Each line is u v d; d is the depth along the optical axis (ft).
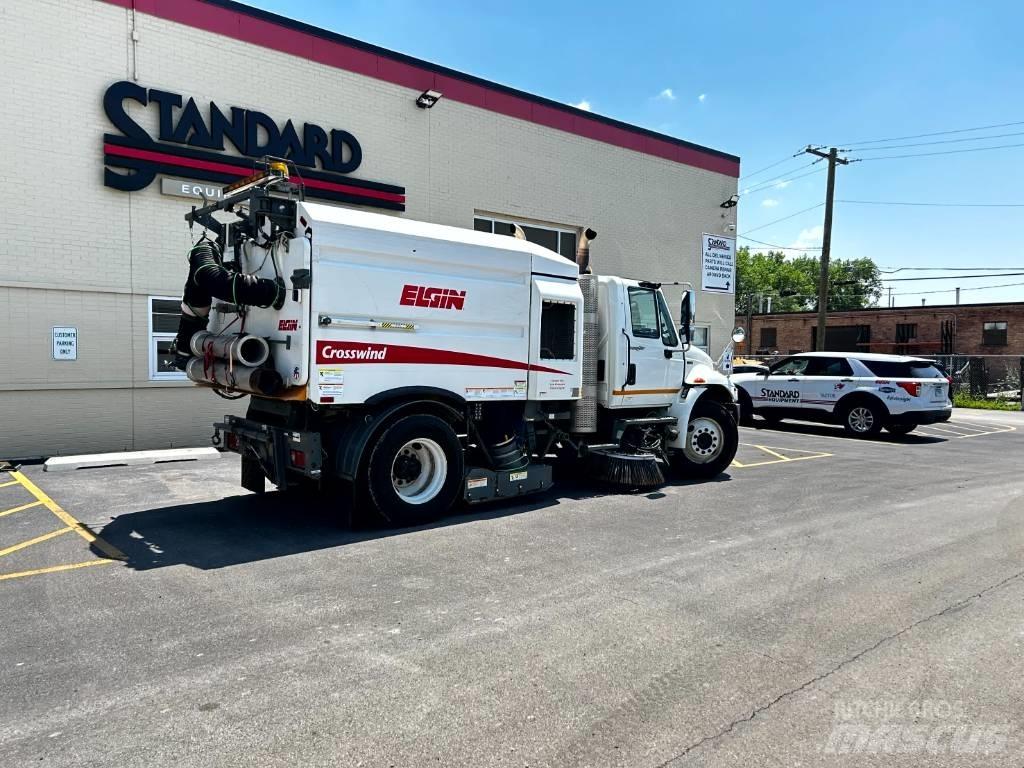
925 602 15.58
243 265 21.59
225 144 35.27
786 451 41.27
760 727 10.31
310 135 37.76
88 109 31.60
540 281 24.29
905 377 48.88
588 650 12.80
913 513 24.64
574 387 25.50
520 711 10.61
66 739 9.64
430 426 21.49
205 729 9.93
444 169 43.78
